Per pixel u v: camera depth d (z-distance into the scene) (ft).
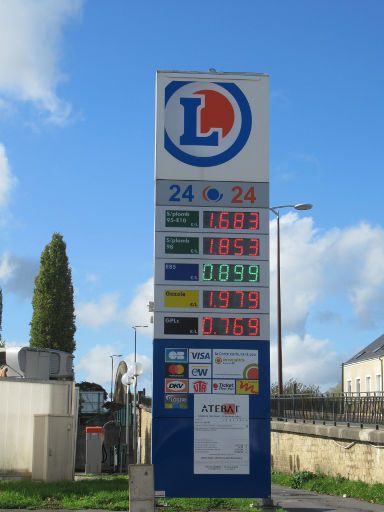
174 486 49.19
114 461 109.40
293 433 101.04
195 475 49.37
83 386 124.98
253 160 51.96
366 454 77.82
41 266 190.29
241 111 52.29
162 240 50.78
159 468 49.21
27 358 87.40
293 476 91.30
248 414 49.90
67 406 73.10
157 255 50.67
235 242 51.13
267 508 49.42
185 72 52.24
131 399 121.60
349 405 89.10
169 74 52.19
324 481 84.02
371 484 76.07
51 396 72.13
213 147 51.85
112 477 84.43
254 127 52.24
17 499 54.49
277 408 116.37
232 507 54.39
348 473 82.17
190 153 51.65
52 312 187.32
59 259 190.49
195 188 51.42
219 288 50.65
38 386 71.46
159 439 49.44
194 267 50.72
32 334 187.73
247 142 52.06
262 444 49.80
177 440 49.49
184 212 51.11
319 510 60.95
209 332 50.26
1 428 69.05
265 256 51.11
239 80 52.49
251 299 50.70
